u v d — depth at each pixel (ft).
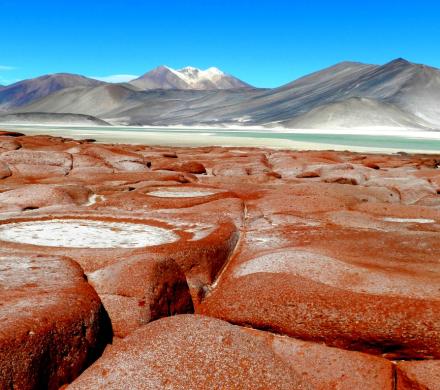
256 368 15.15
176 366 14.92
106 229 32.01
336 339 19.40
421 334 18.54
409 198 53.31
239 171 68.18
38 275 20.48
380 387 17.87
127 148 113.91
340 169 66.23
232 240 29.45
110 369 15.20
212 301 22.43
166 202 41.09
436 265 24.81
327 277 21.93
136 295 19.95
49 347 15.74
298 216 37.45
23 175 57.57
